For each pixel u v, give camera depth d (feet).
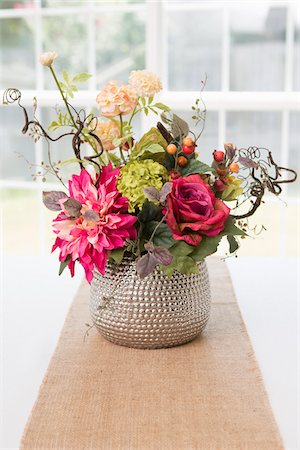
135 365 3.40
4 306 4.41
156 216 3.34
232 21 25.90
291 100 9.00
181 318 3.51
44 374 3.38
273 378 3.34
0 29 28.76
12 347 3.74
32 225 26.25
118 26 28.32
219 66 25.88
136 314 3.47
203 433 2.74
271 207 21.83
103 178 3.39
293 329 3.98
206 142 22.93
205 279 3.66
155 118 8.88
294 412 3.01
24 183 10.43
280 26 25.75
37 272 5.19
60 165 3.45
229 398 3.04
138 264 3.13
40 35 9.94
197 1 25.57
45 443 2.68
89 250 3.28
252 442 2.68
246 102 9.04
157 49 8.86
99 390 3.12
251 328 4.00
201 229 3.30
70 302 4.49
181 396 3.06
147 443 2.67
